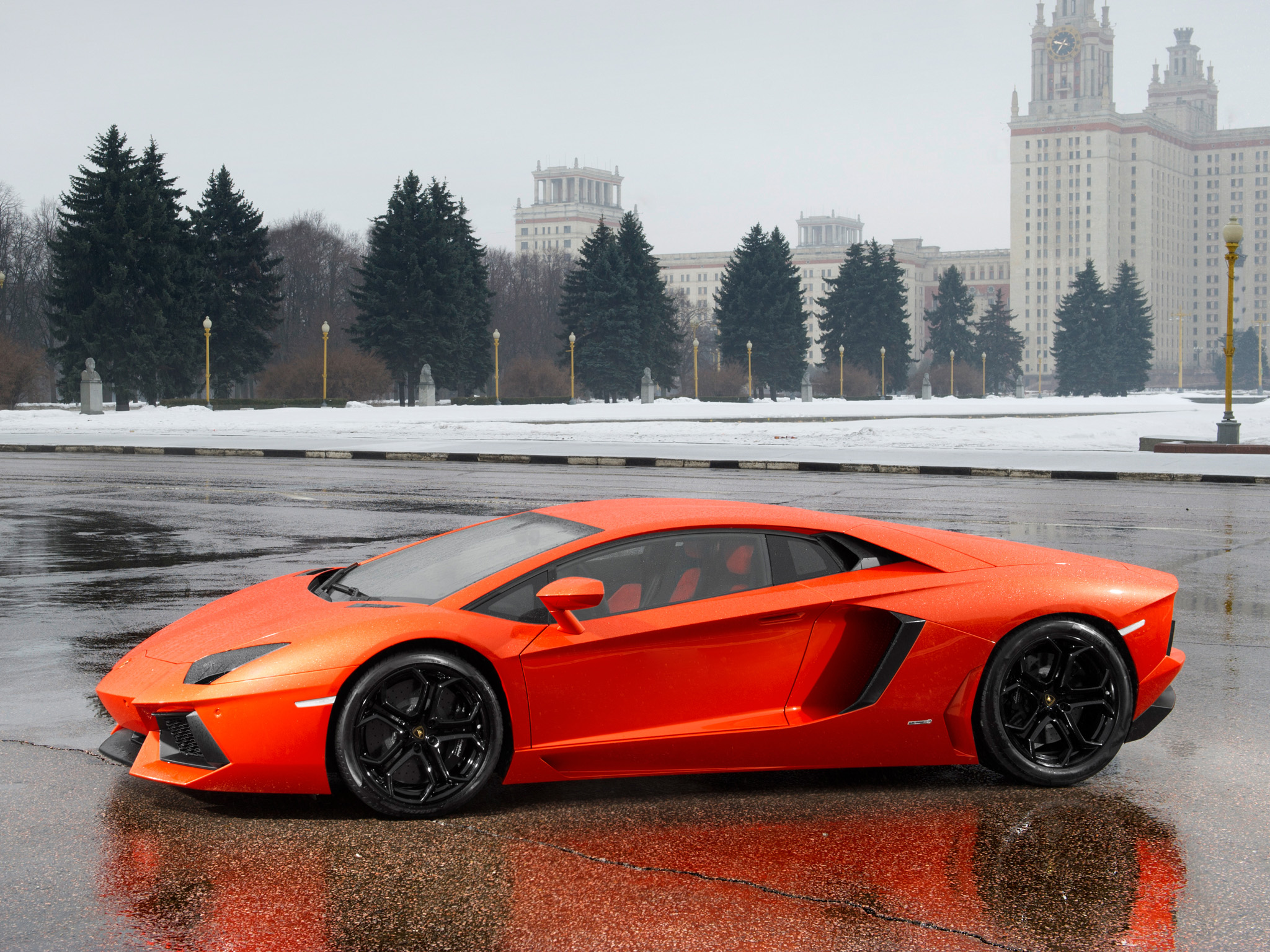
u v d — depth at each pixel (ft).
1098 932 10.59
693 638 14.17
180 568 31.86
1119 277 482.28
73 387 189.47
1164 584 15.74
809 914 10.91
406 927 10.55
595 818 13.58
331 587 15.66
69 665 20.70
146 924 10.57
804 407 246.88
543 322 394.11
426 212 223.71
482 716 13.50
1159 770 15.51
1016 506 49.06
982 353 465.47
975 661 14.57
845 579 14.93
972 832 13.19
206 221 211.82
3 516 44.57
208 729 12.91
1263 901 11.32
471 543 15.99
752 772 15.44
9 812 13.51
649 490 55.67
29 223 311.68
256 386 266.36
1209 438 99.96
